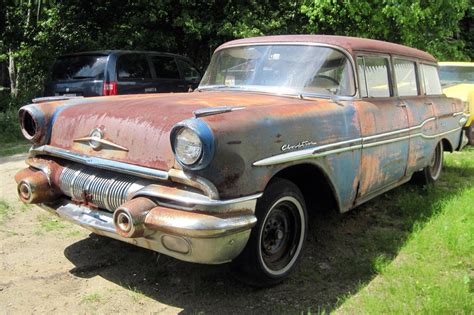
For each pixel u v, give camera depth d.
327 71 4.23
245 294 3.45
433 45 11.91
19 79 14.36
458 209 5.13
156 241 3.03
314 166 3.66
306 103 3.80
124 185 3.23
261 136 3.15
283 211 3.56
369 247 4.30
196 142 2.82
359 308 3.26
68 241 4.32
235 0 13.02
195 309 3.24
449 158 8.32
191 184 2.90
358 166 4.13
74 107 3.83
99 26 13.91
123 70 9.61
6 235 4.43
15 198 5.55
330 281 3.67
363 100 4.34
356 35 11.58
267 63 4.47
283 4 12.90
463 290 3.40
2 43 13.37
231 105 3.52
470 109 9.41
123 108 3.52
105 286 3.53
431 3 11.24
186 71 11.13
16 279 3.60
